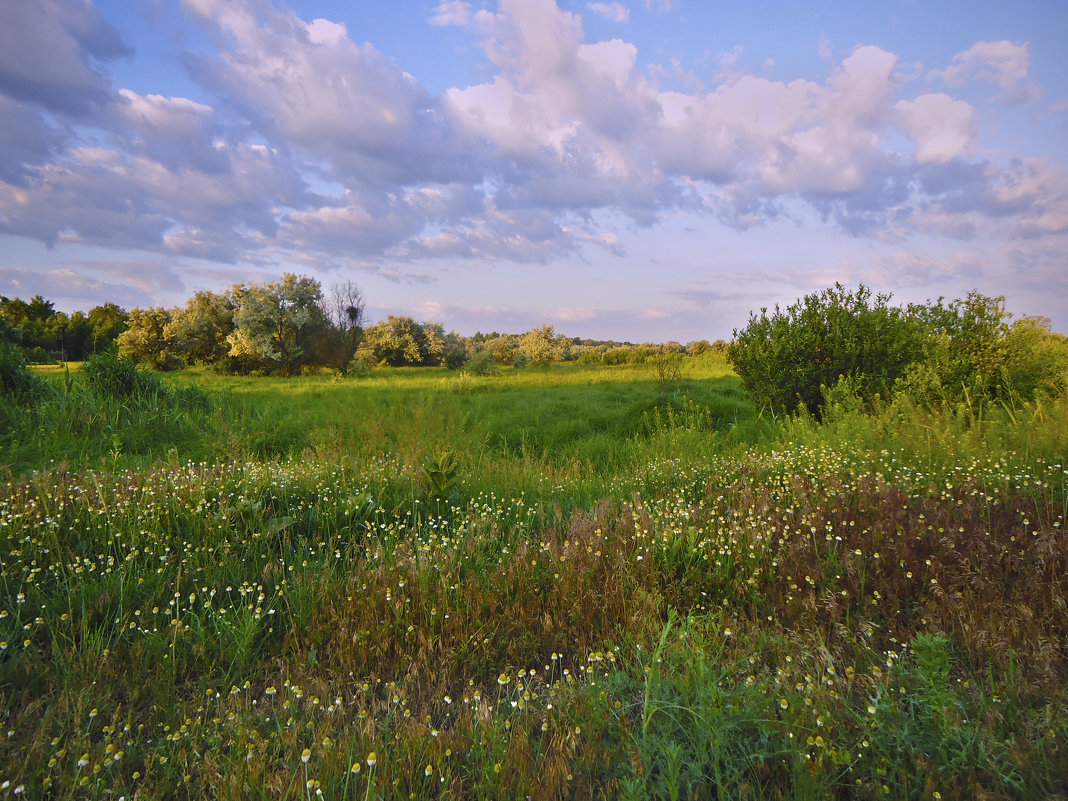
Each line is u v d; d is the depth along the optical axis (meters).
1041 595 3.54
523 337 70.38
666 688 2.74
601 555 4.50
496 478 7.67
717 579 4.21
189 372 41.62
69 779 2.26
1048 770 2.18
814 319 11.77
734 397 16.22
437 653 3.44
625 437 12.03
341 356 39.75
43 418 9.65
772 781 2.29
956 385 9.73
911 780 2.19
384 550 4.83
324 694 2.87
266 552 4.91
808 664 3.01
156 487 6.02
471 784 2.33
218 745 2.56
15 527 4.84
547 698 2.89
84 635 3.38
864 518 5.07
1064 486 5.39
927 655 2.50
